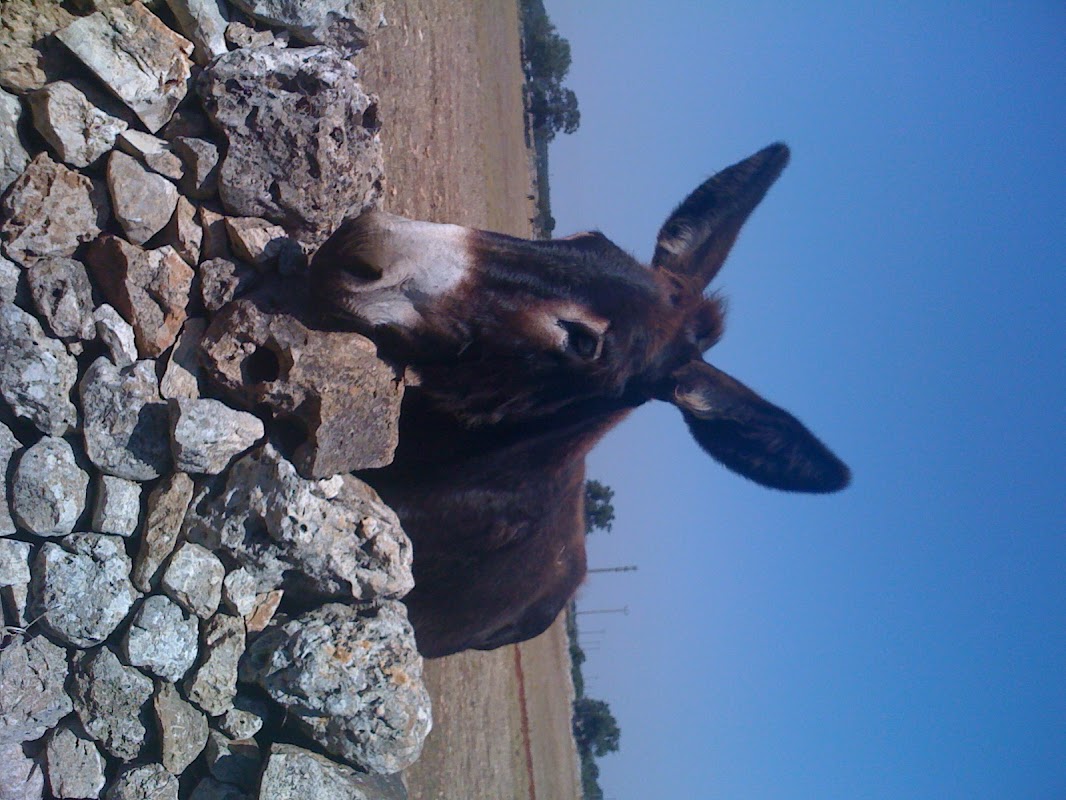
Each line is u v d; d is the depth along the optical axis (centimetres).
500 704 411
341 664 107
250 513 108
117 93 108
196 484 110
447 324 120
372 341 117
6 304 103
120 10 110
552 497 160
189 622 107
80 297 106
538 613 193
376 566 113
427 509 138
